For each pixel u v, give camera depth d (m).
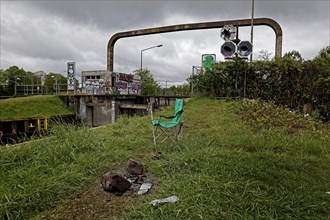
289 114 7.71
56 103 20.05
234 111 8.21
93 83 25.27
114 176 2.86
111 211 2.46
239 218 2.17
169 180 3.00
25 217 2.41
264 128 5.94
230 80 11.46
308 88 9.50
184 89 22.14
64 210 2.52
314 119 7.61
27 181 2.91
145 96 22.22
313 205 2.38
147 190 2.87
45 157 3.60
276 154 3.96
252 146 4.39
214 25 19.27
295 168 3.41
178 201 2.44
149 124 6.98
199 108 9.60
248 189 2.61
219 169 3.17
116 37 24.05
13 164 3.44
